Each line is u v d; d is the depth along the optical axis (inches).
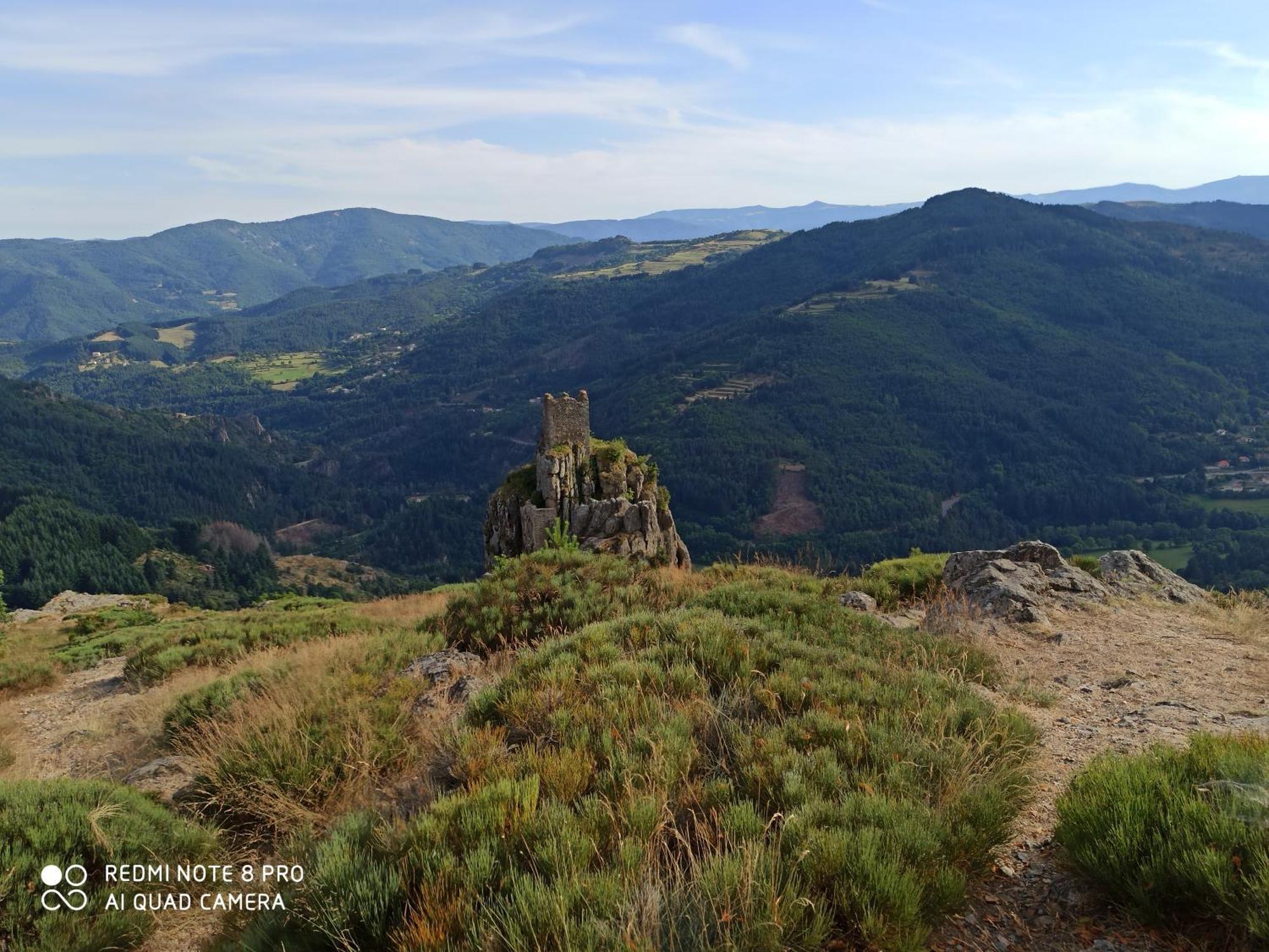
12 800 249.4
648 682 276.2
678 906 145.6
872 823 172.1
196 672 613.6
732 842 164.9
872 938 140.9
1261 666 371.2
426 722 302.2
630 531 1289.4
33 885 209.5
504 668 374.6
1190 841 153.6
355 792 259.4
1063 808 178.9
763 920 139.6
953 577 593.0
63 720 537.3
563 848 163.2
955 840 170.2
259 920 170.7
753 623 362.3
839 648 351.6
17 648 935.7
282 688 382.0
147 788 315.6
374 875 161.2
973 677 348.5
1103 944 146.7
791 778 193.3
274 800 261.6
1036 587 516.7
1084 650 406.0
